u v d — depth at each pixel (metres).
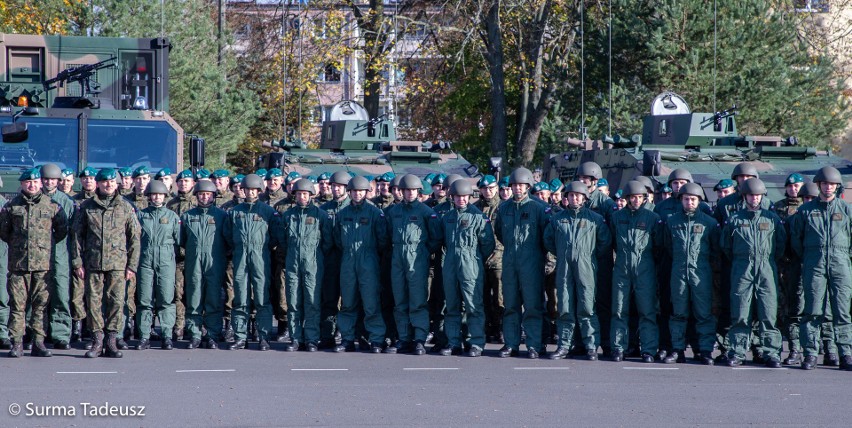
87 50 17.34
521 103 34.84
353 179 12.66
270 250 13.12
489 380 10.48
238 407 8.95
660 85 27.34
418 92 35.59
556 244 12.14
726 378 10.78
